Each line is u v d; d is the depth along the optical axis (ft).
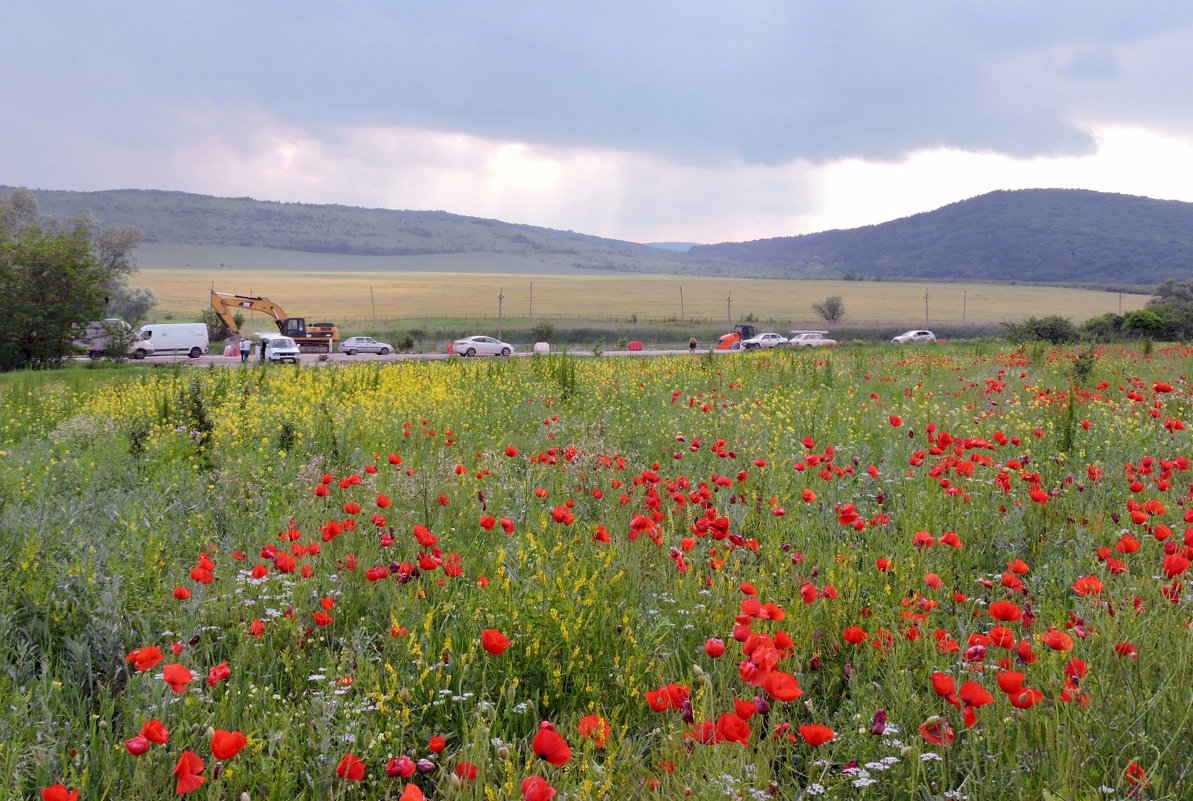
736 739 8.65
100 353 169.48
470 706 12.03
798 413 38.40
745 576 15.97
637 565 17.11
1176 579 13.08
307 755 10.82
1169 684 10.75
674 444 31.04
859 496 22.43
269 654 13.69
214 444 34.76
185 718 11.05
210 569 14.26
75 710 12.28
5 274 136.05
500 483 23.98
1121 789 9.34
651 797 9.68
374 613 15.38
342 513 21.21
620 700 12.23
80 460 29.94
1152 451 26.43
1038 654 11.74
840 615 13.80
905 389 48.93
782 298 515.09
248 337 240.12
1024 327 151.02
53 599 15.29
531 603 13.62
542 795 8.25
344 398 54.80
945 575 15.90
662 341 258.37
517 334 255.29
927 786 10.02
